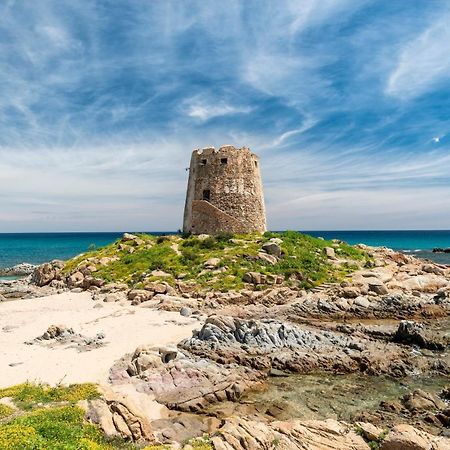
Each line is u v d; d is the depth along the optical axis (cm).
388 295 4078
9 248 16412
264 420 1931
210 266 4559
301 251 5012
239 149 6044
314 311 3772
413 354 2867
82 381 2166
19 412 1652
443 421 1897
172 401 2041
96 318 3466
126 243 5669
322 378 2498
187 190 6556
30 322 3378
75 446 1297
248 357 2625
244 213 5897
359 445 1611
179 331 3106
